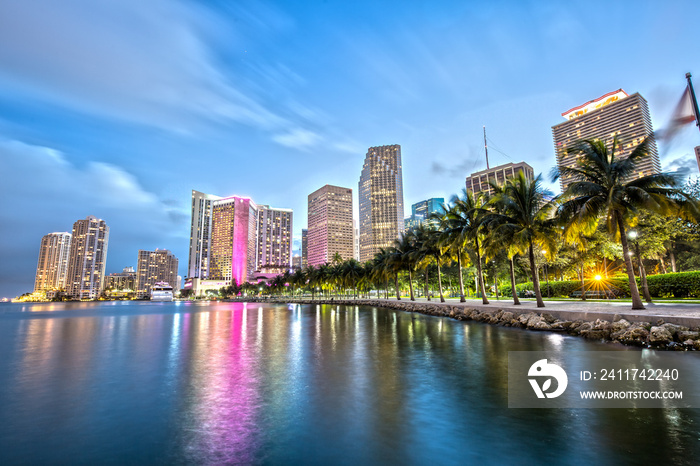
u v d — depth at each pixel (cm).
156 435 774
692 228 3344
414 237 6266
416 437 734
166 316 6316
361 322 3644
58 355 1897
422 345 1948
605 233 3881
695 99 2214
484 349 1752
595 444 682
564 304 3209
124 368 1510
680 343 1552
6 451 702
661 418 807
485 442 702
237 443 725
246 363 1570
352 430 777
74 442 743
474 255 4731
